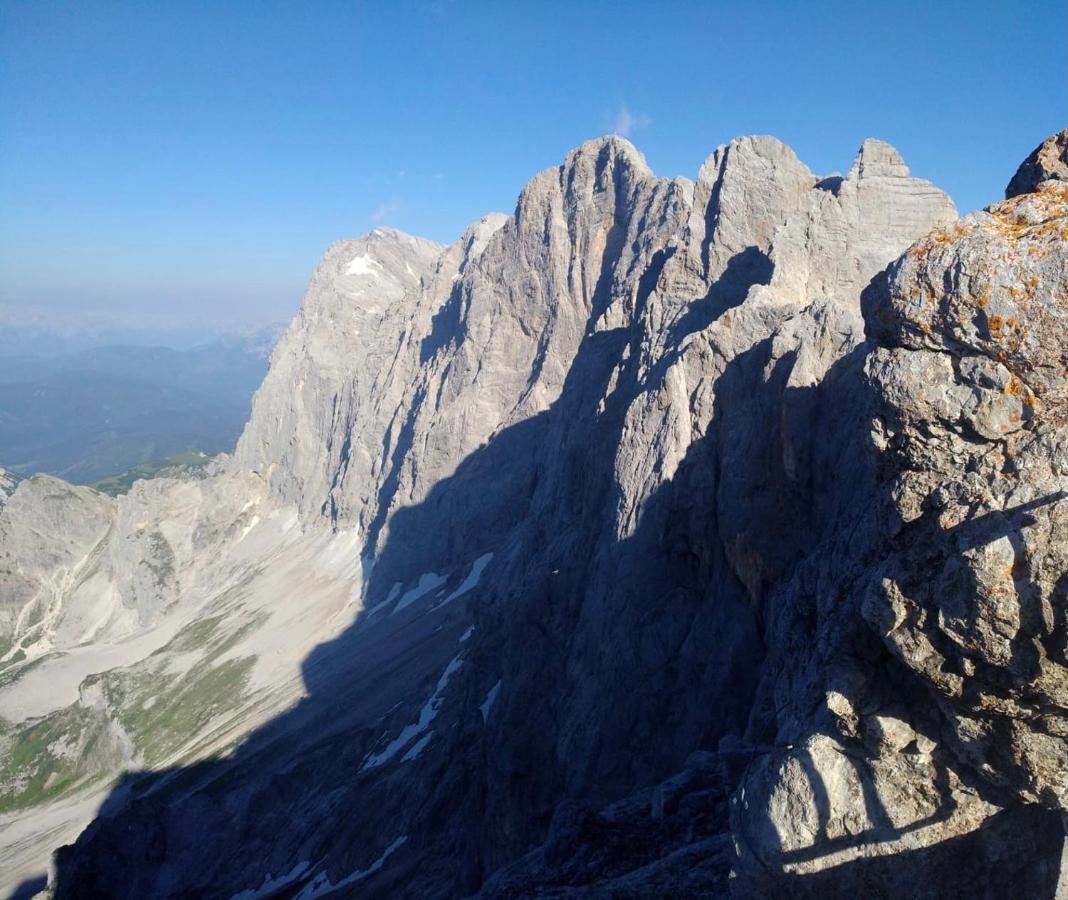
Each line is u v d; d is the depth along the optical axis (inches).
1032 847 397.7
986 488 382.6
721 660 1332.4
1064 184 410.0
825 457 1162.6
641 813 948.0
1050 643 339.3
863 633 473.1
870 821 463.2
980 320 390.3
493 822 1726.1
